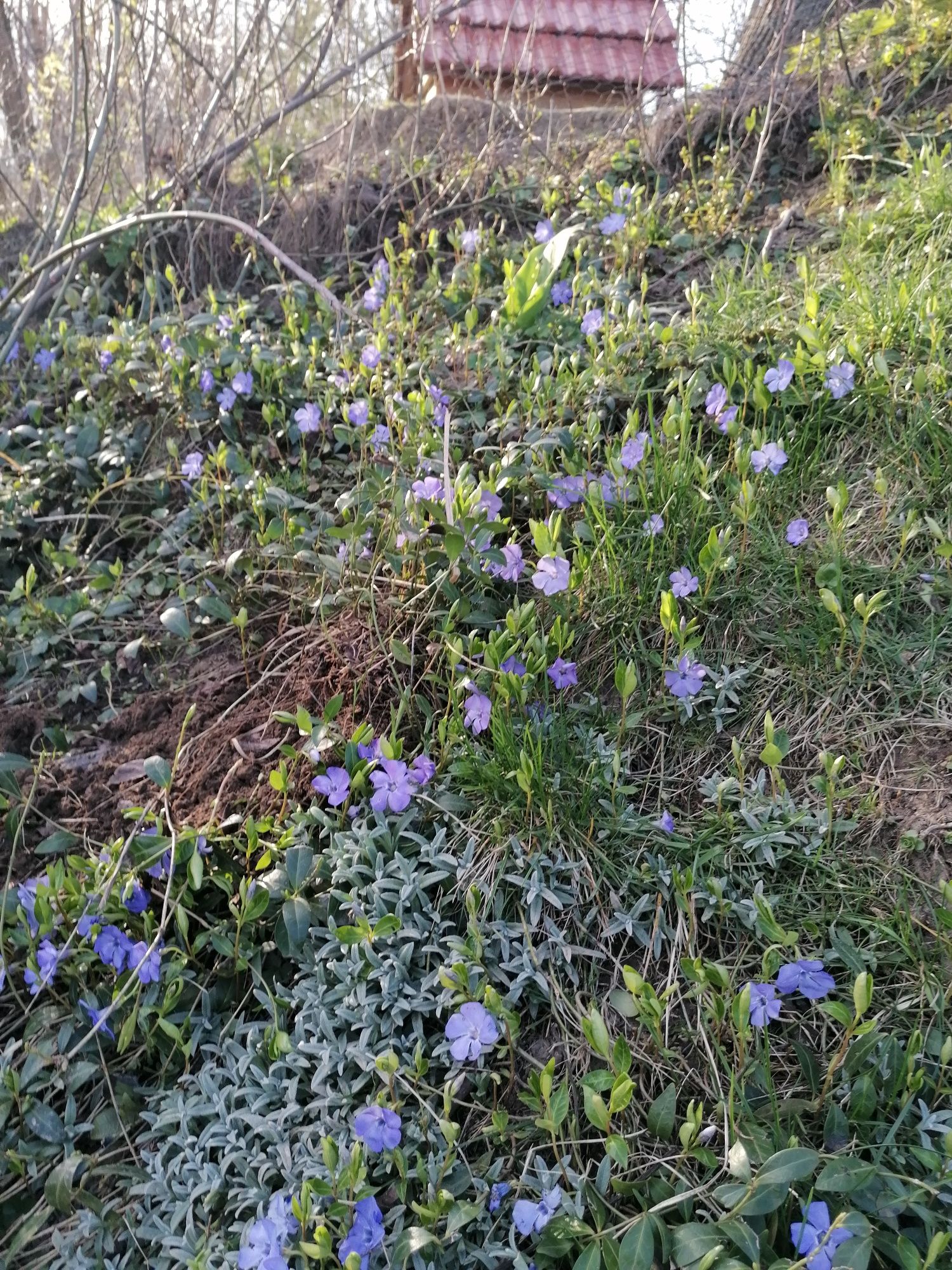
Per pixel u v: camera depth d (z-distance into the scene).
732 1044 1.69
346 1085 1.68
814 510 2.54
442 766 2.08
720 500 2.58
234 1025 1.84
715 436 2.78
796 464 2.62
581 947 1.81
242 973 1.90
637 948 1.85
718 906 1.84
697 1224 1.40
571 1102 1.66
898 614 2.26
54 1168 1.67
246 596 2.72
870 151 4.09
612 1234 1.44
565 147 5.01
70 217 4.15
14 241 5.44
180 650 2.70
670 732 2.19
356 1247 1.40
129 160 5.56
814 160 4.27
